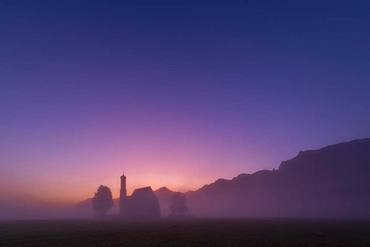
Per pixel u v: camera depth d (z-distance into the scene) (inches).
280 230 3956.7
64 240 2726.4
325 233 3476.9
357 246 2228.1
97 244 2359.7
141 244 2335.1
